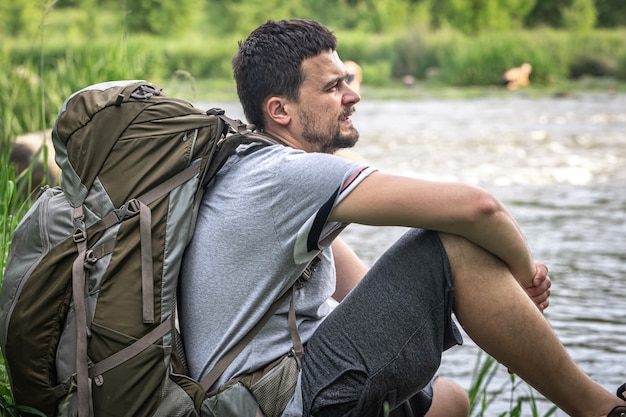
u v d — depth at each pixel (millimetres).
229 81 31016
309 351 2506
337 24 47281
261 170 2453
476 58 30219
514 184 10766
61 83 7262
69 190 2410
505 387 4402
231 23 47281
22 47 31219
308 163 2424
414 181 2398
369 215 2393
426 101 23484
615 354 4789
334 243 3051
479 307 2443
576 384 2486
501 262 2463
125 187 2385
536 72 30031
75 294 2357
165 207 2387
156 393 2365
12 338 2412
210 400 2406
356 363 2445
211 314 2469
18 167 5758
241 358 2451
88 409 2363
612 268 6742
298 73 2656
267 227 2430
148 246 2361
